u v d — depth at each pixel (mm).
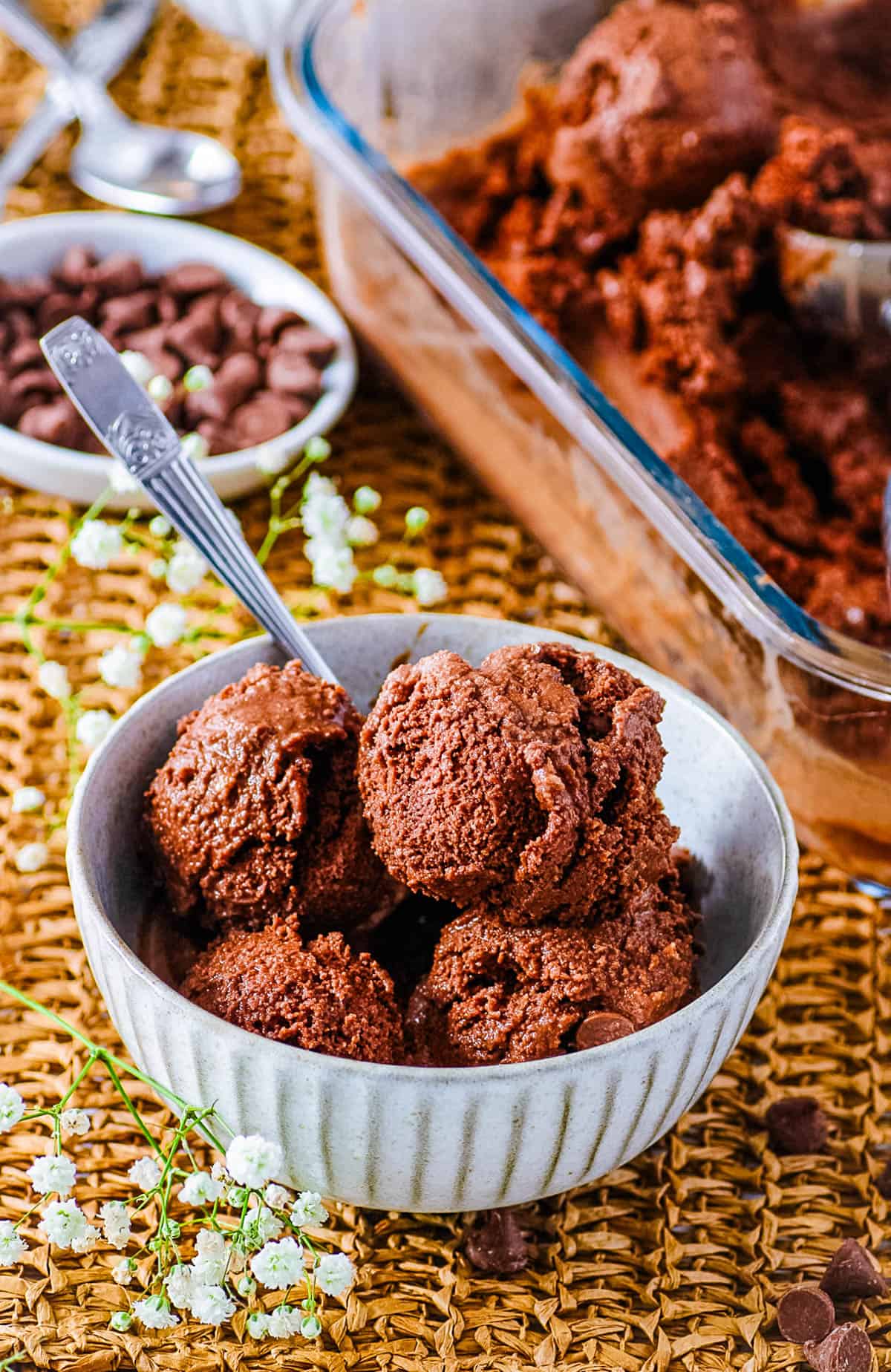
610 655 638
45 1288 592
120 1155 616
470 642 644
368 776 599
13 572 743
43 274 812
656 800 604
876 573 731
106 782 612
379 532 764
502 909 597
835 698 657
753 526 740
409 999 609
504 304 739
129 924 616
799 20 834
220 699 620
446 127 845
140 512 755
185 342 785
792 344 779
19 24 896
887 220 789
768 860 609
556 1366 585
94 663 720
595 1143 580
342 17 816
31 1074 629
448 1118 564
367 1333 590
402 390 803
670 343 771
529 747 584
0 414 760
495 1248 599
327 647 644
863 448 754
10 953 652
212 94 954
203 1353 583
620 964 595
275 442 755
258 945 600
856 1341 585
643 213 803
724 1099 637
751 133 797
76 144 906
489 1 828
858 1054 648
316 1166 580
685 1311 597
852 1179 624
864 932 676
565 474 728
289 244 861
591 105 812
